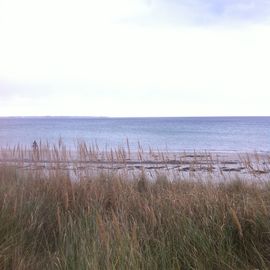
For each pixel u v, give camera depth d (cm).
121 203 514
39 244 414
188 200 484
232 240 386
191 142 3994
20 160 774
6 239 381
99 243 349
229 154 2205
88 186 590
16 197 484
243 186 657
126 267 315
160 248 357
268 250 374
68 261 342
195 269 340
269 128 8500
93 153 732
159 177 761
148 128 9000
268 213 410
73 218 464
